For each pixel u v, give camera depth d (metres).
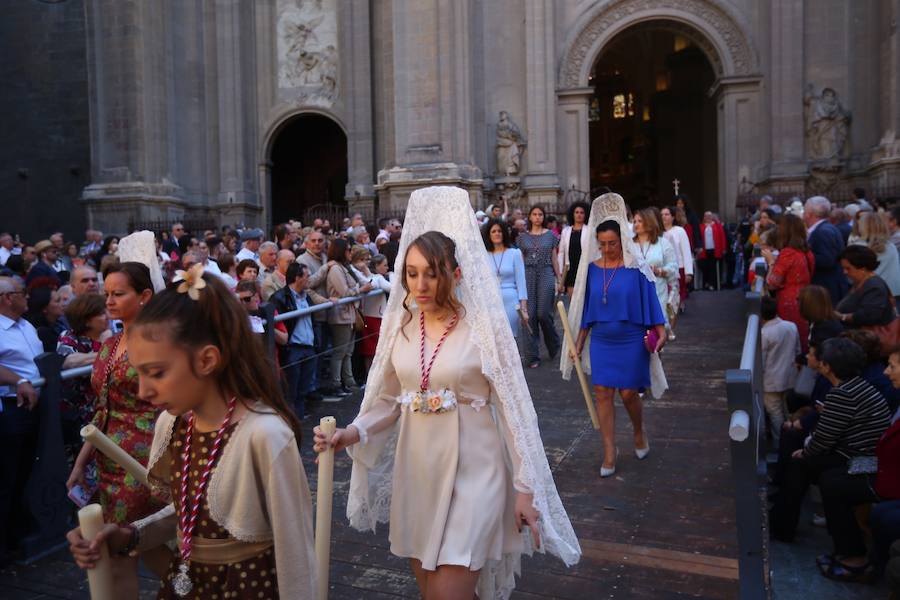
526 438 2.92
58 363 5.06
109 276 3.39
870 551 5.65
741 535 3.28
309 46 26.75
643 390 6.07
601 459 6.36
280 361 7.71
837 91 23.45
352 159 25.88
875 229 8.90
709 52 25.33
